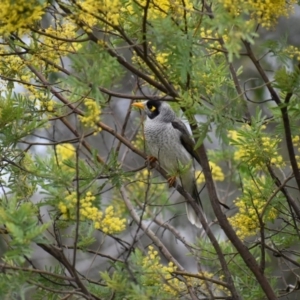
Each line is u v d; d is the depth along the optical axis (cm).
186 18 939
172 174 1152
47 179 973
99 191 1115
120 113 1822
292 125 1054
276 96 1012
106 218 954
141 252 966
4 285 843
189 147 1374
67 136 1662
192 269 1694
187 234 1650
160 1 960
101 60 876
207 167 1042
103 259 1686
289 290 1173
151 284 952
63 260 905
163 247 1111
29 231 828
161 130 1370
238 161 1453
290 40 1878
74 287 945
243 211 1116
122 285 891
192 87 983
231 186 1675
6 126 1030
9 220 840
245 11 841
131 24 937
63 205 934
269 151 1078
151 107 1383
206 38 965
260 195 1106
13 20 869
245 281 1170
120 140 1106
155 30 880
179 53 895
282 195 1159
